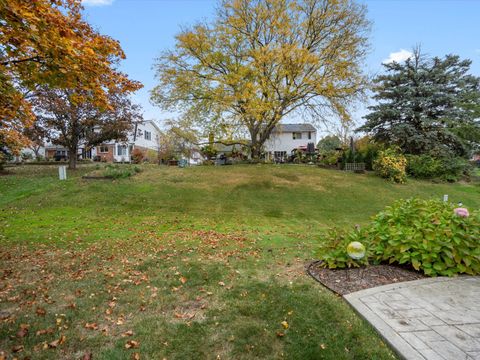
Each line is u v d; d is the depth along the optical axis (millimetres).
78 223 8289
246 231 7578
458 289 3422
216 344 2486
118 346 2475
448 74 18688
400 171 15508
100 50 4410
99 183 13328
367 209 11109
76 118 15961
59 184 13445
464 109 18375
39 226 7816
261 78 17156
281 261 4695
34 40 3674
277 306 3096
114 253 5215
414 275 3852
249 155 22406
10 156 17766
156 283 3771
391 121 19469
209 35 19109
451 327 2627
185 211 10219
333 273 3998
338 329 2676
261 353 2371
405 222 4352
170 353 2383
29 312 3053
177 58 19234
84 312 3039
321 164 19078
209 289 3578
